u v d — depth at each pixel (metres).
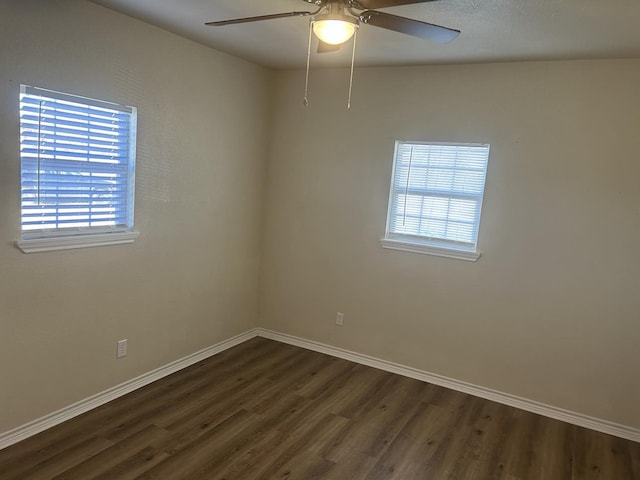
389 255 3.87
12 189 2.41
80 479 2.33
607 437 3.13
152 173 3.20
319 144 4.07
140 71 2.99
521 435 3.08
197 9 2.62
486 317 3.53
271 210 4.38
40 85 2.45
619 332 3.13
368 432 2.99
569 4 2.12
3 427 2.53
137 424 2.87
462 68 3.43
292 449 2.74
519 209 3.34
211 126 3.64
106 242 2.92
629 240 3.05
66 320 2.77
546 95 3.19
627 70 2.96
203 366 3.80
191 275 3.67
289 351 4.25
